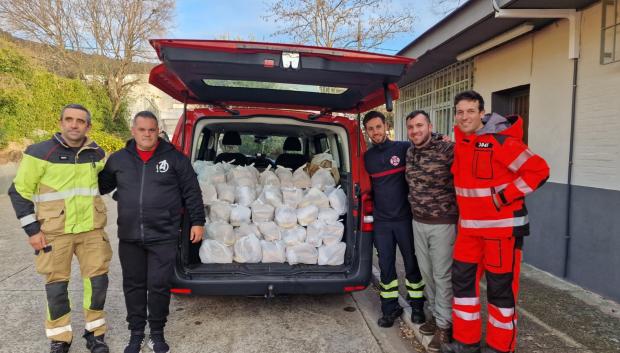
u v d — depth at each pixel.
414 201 3.12
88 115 3.00
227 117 3.76
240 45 2.73
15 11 18.69
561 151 4.61
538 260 4.95
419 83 8.71
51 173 2.90
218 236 3.54
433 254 3.09
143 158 3.03
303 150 5.70
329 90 7.33
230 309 3.95
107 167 3.06
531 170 2.54
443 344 3.06
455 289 2.92
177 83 3.57
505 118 2.77
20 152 12.09
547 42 4.82
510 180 2.66
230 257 3.53
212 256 3.50
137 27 20.66
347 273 3.52
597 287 4.10
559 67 4.64
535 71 5.03
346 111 4.46
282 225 3.69
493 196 2.66
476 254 2.83
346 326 3.62
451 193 3.04
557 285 4.34
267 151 5.76
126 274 3.06
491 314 2.79
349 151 3.73
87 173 3.02
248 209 3.76
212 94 4.07
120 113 20.94
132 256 3.04
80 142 3.03
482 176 2.69
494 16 4.46
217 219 3.66
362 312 3.91
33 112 13.16
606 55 4.00
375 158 3.38
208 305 4.04
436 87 7.88
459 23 5.16
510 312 2.73
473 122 2.69
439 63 7.09
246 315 3.83
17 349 3.15
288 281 3.39
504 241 2.68
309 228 3.71
